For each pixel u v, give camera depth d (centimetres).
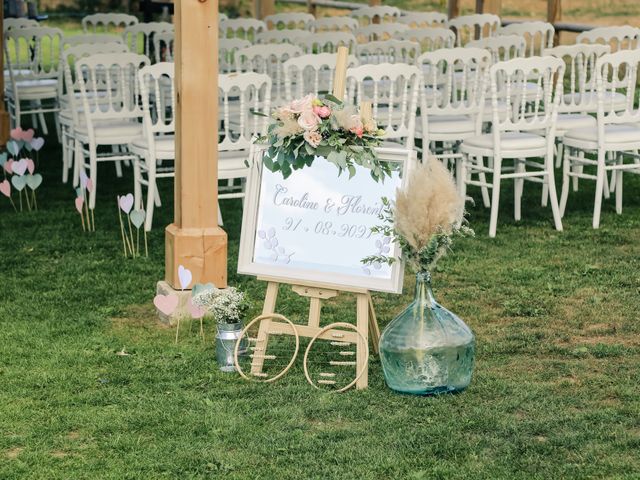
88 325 470
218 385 400
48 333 457
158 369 416
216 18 459
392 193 397
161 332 461
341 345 445
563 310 489
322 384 402
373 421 366
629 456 339
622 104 739
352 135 395
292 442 349
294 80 767
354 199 403
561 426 361
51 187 752
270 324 409
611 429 358
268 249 411
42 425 362
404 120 643
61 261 570
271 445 347
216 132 470
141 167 663
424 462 335
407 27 888
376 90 615
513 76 753
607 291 518
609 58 626
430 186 373
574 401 382
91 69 663
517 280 537
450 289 524
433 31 800
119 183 769
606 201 720
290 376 410
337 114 392
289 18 914
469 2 1756
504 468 330
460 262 571
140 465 334
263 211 413
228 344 414
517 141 627
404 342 384
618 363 420
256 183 414
